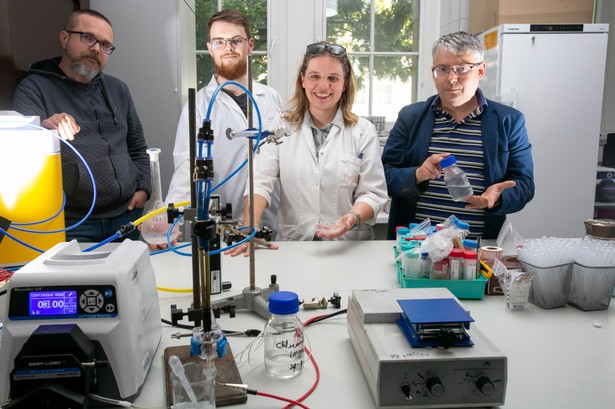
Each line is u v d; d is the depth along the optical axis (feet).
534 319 3.60
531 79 9.01
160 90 8.47
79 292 2.43
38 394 2.23
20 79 6.79
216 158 7.56
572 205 9.45
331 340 3.26
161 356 3.02
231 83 2.98
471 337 2.65
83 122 6.99
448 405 2.44
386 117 11.15
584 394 2.56
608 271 3.67
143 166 7.85
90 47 6.88
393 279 4.42
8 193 3.90
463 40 5.83
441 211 6.27
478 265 4.09
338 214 6.10
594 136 9.27
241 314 3.71
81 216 6.92
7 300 2.40
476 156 6.21
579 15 9.20
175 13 8.28
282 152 6.08
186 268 4.78
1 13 6.33
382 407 2.42
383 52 10.82
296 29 10.50
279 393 2.60
